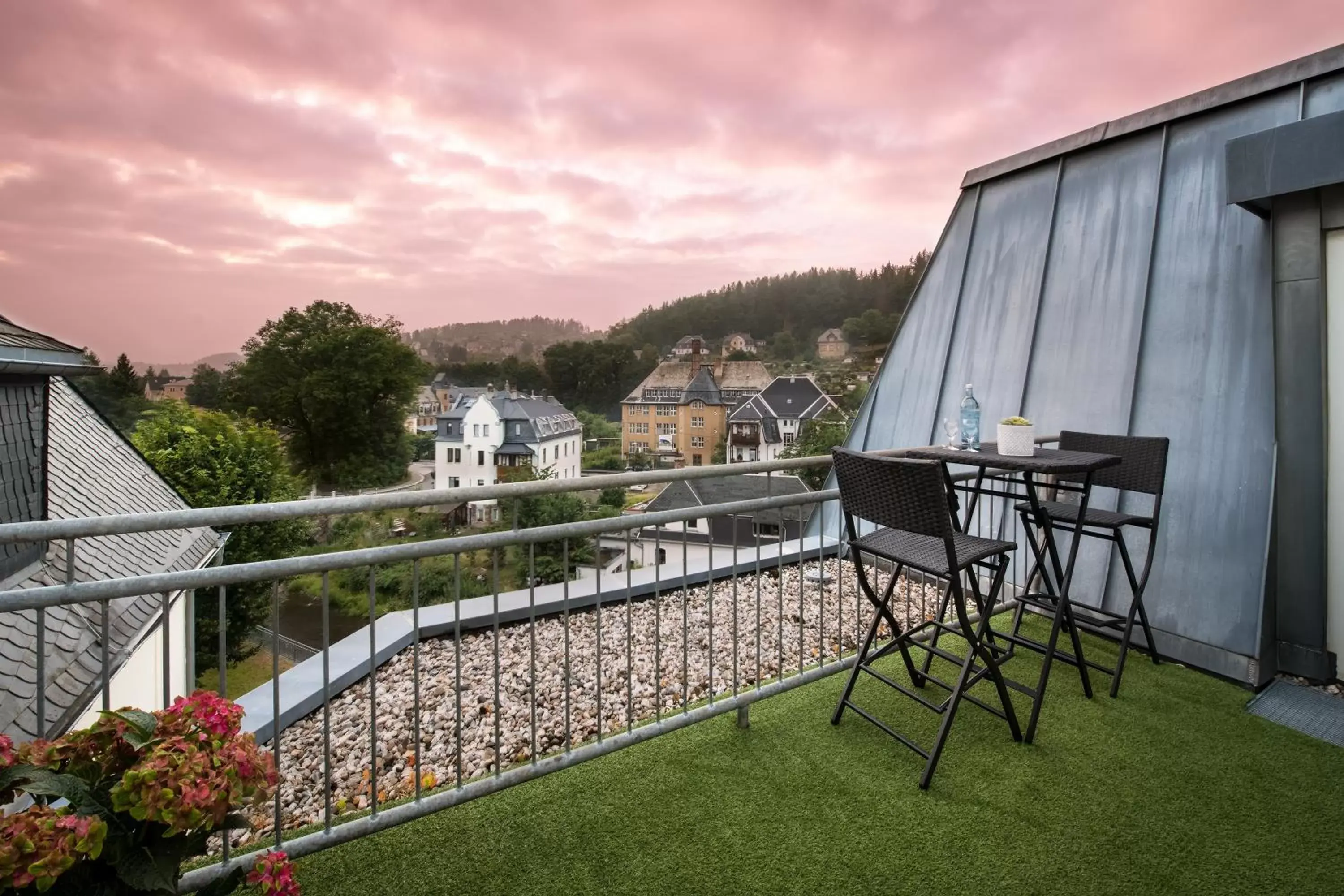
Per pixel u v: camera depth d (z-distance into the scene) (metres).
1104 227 4.69
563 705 3.66
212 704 1.32
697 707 2.59
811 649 4.29
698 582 5.70
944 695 3.00
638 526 2.38
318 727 3.47
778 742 2.57
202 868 1.71
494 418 59.75
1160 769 2.38
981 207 5.92
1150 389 4.04
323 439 40.00
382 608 17.84
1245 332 3.63
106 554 6.69
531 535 2.12
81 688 4.67
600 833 2.02
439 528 27.33
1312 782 2.30
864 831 2.02
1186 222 4.14
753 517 2.71
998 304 5.41
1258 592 3.27
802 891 1.77
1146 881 1.81
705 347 77.62
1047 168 5.33
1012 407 4.95
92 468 8.12
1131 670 3.34
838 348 56.84
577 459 69.50
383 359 40.19
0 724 3.90
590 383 86.62
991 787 2.26
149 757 1.17
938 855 1.91
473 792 2.07
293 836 1.98
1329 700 2.98
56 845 1.04
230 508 1.60
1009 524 4.67
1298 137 3.12
